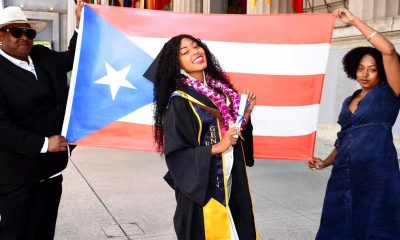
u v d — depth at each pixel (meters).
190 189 2.23
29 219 2.90
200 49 2.42
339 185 2.75
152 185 5.54
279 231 3.95
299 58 3.04
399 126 5.54
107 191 5.25
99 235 3.83
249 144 2.59
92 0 17.80
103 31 3.04
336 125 6.73
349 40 6.42
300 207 4.65
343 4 7.59
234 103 2.47
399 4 6.26
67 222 4.15
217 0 11.67
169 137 2.26
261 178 5.94
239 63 3.09
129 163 6.97
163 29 3.06
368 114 2.62
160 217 4.31
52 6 29.86
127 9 3.07
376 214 2.57
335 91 6.74
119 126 3.02
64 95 3.04
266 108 3.09
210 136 2.33
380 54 2.64
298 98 3.07
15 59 2.78
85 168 6.57
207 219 2.30
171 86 2.36
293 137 3.09
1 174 2.76
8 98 2.70
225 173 2.33
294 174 6.16
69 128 2.93
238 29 3.07
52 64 2.98
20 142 2.64
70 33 28.00
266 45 3.06
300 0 7.66
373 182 2.60
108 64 3.02
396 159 2.64
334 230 2.78
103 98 3.01
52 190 3.05
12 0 29.02
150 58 3.04
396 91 2.58
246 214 2.41
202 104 2.31
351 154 2.67
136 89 3.03
